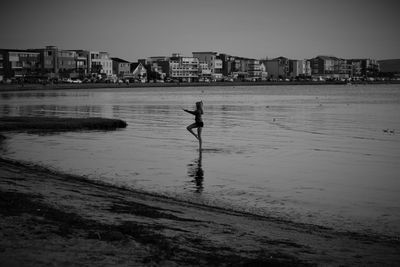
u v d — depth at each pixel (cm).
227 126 4838
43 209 1354
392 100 11319
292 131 4372
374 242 1349
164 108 7906
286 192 2000
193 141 3572
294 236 1362
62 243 1086
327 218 1627
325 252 1222
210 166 2558
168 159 2758
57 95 13100
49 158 2731
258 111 7306
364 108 8131
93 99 11044
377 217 1645
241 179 2245
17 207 1342
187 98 11888
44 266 953
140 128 4522
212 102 10212
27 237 1100
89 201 1577
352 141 3678
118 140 3575
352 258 1185
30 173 2150
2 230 1127
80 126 4378
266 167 2552
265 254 1164
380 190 2053
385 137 3953
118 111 7162
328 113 6900
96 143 3391
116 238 1147
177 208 1636
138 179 2205
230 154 2972
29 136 3766
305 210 1728
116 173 2331
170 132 4172
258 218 1584
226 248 1186
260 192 1994
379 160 2819
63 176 2197
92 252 1052
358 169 2528
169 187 2058
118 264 1001
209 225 1400
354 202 1847
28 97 11806
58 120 4609
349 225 1545
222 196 1916
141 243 1144
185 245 1172
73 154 2889
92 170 2395
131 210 1492
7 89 15512
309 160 2794
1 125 4166
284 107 8388
